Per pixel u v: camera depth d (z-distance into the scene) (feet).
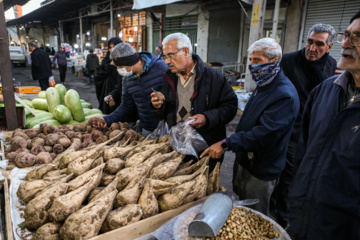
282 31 27.84
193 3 35.81
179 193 4.99
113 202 4.83
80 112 11.34
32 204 4.39
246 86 24.26
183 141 6.40
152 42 46.73
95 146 6.40
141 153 6.04
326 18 23.39
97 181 5.13
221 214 4.33
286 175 8.69
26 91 16.20
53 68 70.79
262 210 6.78
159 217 4.84
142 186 5.12
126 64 7.98
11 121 10.23
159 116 7.58
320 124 4.52
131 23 51.47
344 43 3.80
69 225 4.01
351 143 3.92
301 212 4.64
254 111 6.27
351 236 4.05
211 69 7.16
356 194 3.90
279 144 6.13
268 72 5.91
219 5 32.63
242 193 7.10
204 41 37.04
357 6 20.98
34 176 5.57
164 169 5.55
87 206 4.28
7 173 6.17
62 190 4.62
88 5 58.39
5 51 9.63
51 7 63.21
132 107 9.67
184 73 7.12
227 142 5.86
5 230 5.51
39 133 8.55
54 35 104.27
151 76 8.63
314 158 4.48
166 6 36.22
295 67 8.28
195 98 7.09
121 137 8.02
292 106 5.72
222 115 6.86
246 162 6.67
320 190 4.27
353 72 3.93
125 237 4.47
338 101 4.39
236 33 33.47
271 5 28.68
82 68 52.03
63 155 6.07
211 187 5.78
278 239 4.63
